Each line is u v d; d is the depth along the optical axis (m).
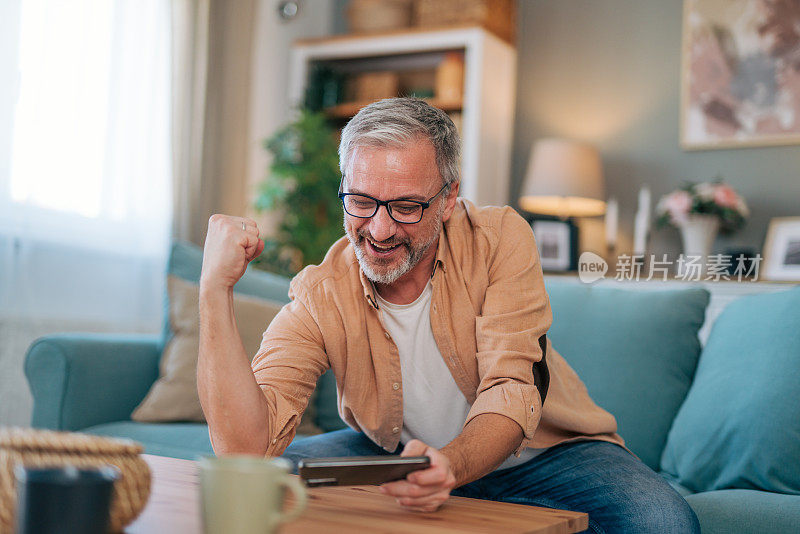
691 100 4.01
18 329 3.00
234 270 1.16
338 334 1.42
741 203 3.69
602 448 1.50
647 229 3.96
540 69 4.38
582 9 4.30
